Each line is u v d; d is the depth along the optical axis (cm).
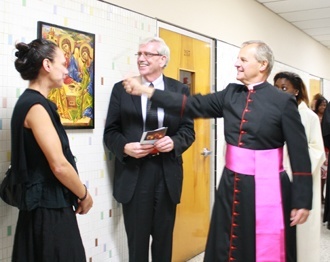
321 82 747
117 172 234
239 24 416
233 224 157
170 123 223
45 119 147
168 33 298
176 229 314
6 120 185
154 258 229
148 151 211
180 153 221
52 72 158
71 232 155
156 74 224
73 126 217
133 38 260
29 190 148
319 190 243
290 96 154
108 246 247
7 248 187
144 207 219
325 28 609
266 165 154
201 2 342
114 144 221
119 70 250
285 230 155
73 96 216
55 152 146
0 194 161
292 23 576
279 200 154
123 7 251
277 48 527
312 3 469
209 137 363
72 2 216
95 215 236
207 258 166
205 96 172
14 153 149
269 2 464
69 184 153
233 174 158
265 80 162
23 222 153
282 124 153
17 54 157
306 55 654
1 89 183
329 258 331
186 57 324
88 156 230
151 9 277
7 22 184
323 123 415
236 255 156
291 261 159
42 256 149
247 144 155
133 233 222
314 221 243
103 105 239
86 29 225
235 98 163
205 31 350
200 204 347
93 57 229
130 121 223
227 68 391
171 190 222
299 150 152
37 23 197
